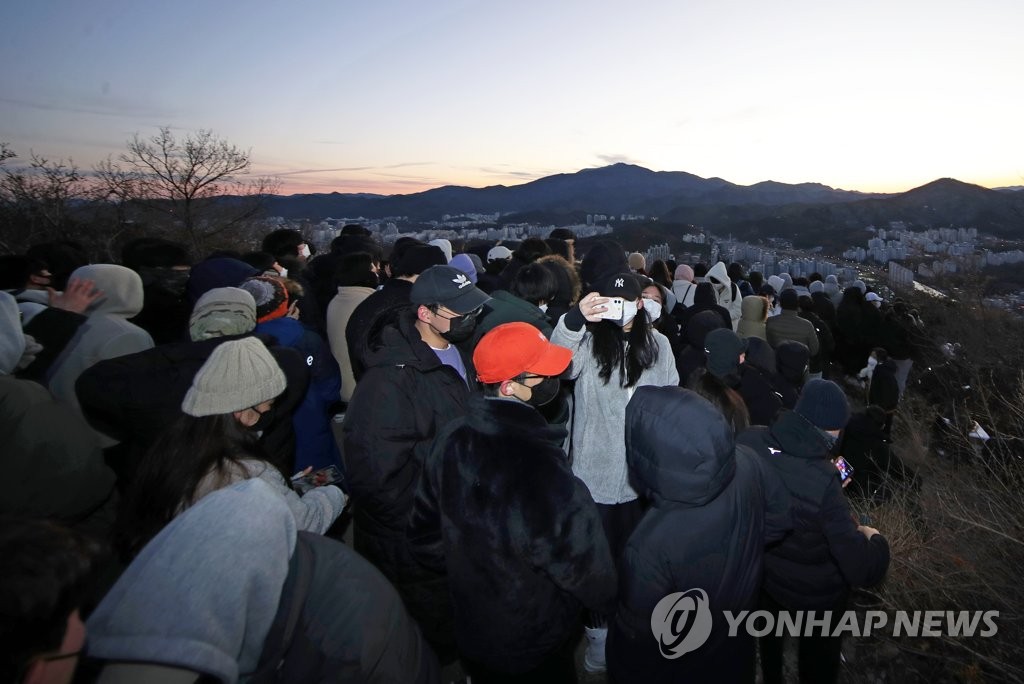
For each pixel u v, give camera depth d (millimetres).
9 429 1695
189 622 917
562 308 3459
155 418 1941
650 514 1709
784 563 2061
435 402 2100
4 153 9695
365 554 2172
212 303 2240
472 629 1678
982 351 5867
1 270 3172
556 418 2629
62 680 810
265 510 1095
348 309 4004
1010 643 2303
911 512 2943
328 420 2912
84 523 1999
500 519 1543
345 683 1179
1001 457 3031
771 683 2320
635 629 1685
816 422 1926
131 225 11484
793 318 5426
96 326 2457
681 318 5516
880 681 2480
